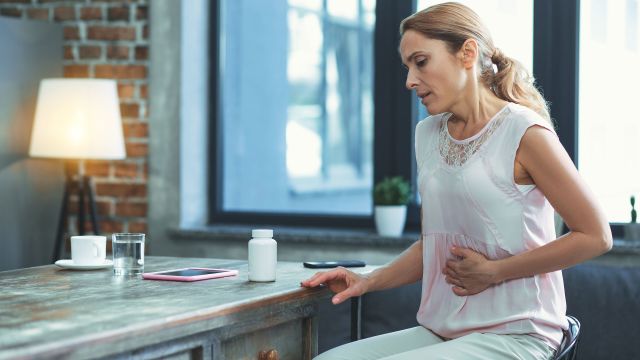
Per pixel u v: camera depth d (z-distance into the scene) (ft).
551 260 6.30
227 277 7.11
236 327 5.98
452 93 6.68
